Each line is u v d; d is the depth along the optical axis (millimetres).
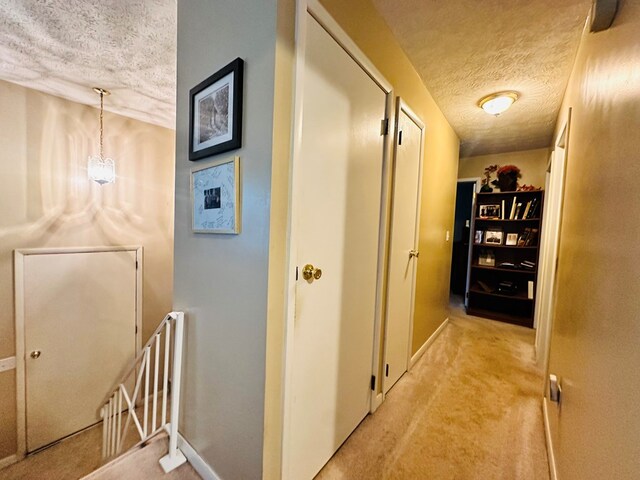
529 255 3523
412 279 2127
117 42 1498
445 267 3031
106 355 2537
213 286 1162
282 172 922
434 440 1462
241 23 970
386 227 1662
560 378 1295
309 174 1039
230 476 1095
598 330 801
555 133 2611
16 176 2018
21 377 2104
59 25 1360
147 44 1509
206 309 1206
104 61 1679
